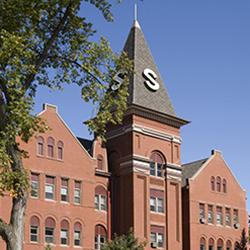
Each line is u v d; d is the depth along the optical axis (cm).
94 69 2314
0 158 1997
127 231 5834
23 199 2080
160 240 6312
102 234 6153
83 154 6038
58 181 5756
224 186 7238
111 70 2348
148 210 6256
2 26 2173
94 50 2312
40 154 5669
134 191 6188
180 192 6650
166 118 6631
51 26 2295
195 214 6794
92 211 5975
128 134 6366
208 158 7225
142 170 6312
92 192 6022
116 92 2356
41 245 5484
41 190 5603
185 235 6712
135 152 6306
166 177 6531
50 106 5828
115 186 6372
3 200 5275
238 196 7381
